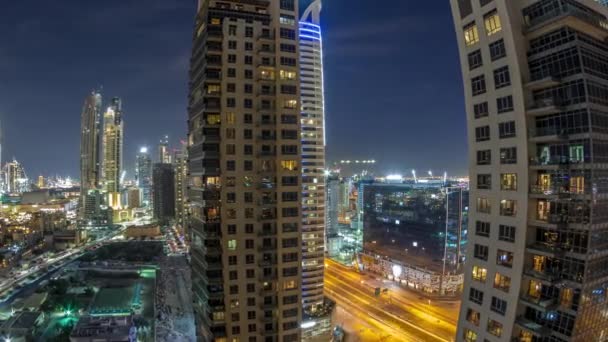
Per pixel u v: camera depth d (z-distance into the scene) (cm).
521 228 5412
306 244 16938
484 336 5938
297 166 9519
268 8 9525
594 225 4978
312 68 18825
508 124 5541
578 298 5047
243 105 9194
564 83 5175
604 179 5072
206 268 8969
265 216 9331
